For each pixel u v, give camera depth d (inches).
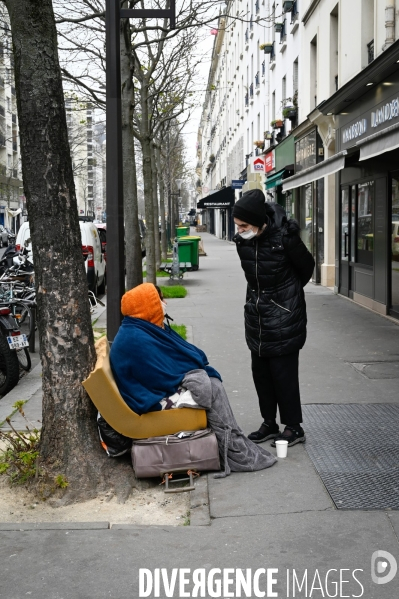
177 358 189.3
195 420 184.9
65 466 177.8
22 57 169.6
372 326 432.5
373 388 280.1
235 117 1787.6
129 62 432.8
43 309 178.7
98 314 530.6
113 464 184.4
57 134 173.9
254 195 195.6
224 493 174.4
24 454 180.2
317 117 627.2
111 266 264.4
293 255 198.1
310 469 189.5
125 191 452.8
